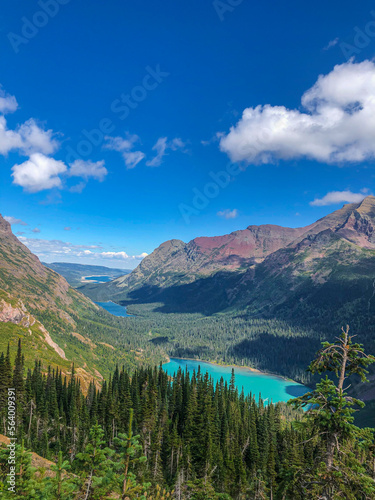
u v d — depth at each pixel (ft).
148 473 211.41
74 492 69.87
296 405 66.08
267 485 225.97
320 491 62.03
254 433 311.68
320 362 68.03
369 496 56.03
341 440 62.85
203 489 187.42
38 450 243.60
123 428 304.71
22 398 289.53
